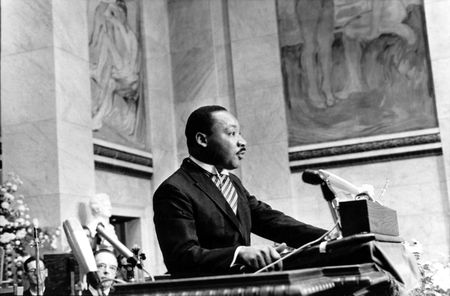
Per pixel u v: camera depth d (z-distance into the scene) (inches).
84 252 140.1
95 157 481.4
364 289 137.6
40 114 441.7
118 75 530.3
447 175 496.1
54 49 446.0
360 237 135.6
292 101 553.9
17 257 381.4
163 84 584.7
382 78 532.4
